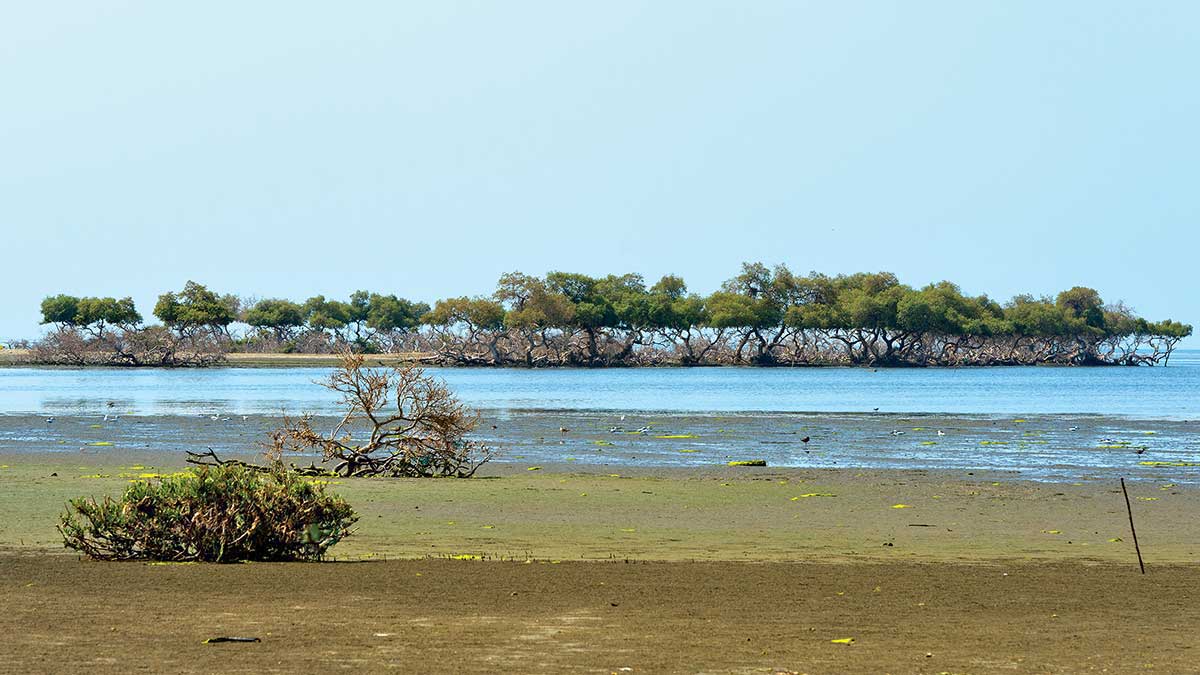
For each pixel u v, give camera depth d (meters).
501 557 21.72
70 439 52.97
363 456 38.75
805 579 18.92
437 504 30.19
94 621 14.86
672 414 73.38
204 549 20.50
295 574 18.91
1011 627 14.95
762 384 132.88
